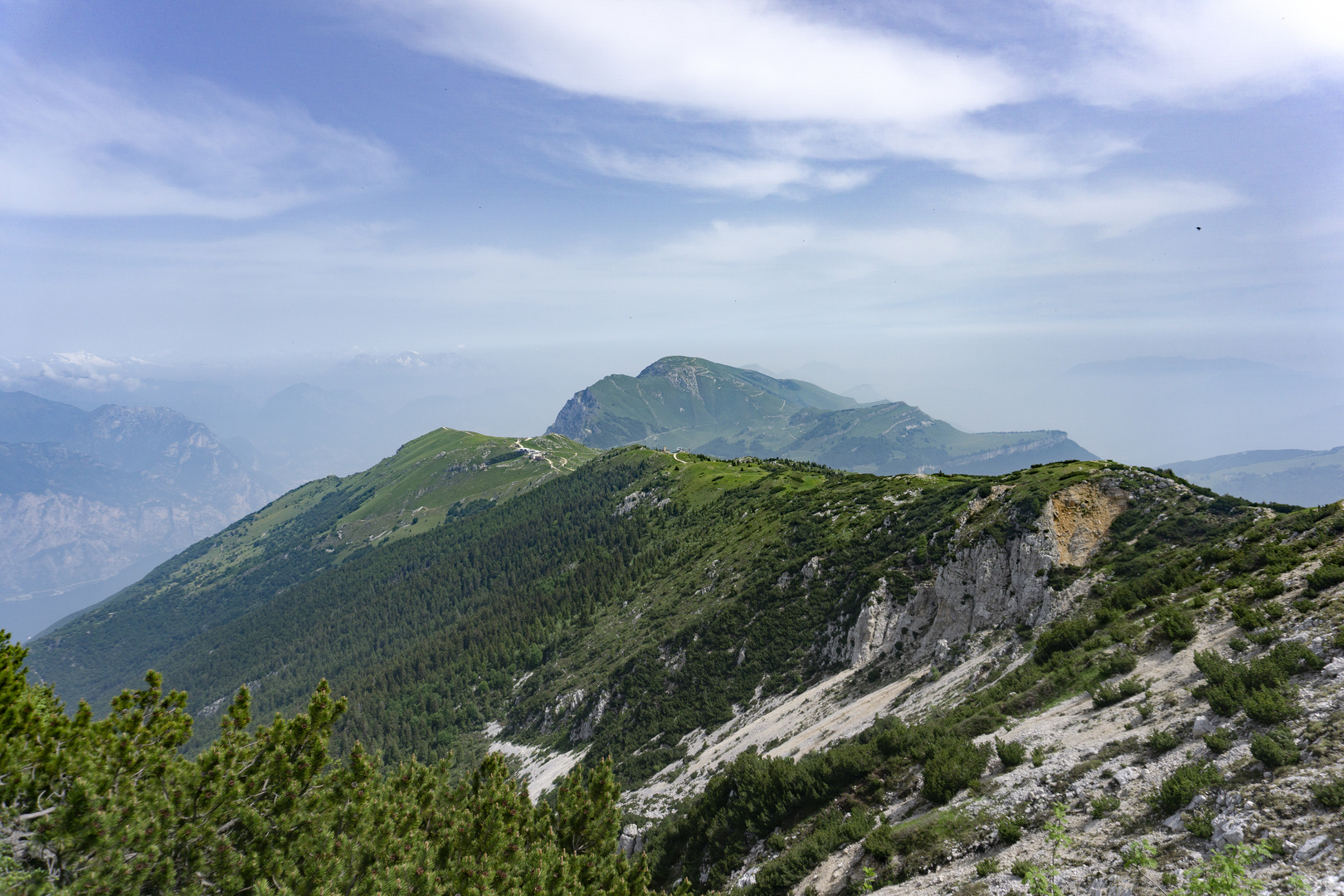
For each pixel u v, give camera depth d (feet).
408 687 517.96
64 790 49.55
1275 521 119.24
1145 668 84.38
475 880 63.82
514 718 400.67
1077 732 75.66
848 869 73.20
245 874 51.39
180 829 50.60
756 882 81.61
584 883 78.33
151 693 61.77
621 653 366.84
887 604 215.72
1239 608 79.56
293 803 57.62
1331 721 51.31
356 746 67.56
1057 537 185.26
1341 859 38.37
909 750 92.27
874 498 327.88
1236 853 42.09
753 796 103.30
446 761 90.84
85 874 44.11
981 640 168.86
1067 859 54.03
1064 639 114.52
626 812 177.37
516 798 85.97
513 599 615.57
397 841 62.39
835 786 94.58
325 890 52.75
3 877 42.70
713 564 391.65
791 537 339.57
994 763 77.77
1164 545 167.53
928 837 68.74
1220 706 61.52
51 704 56.34
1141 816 54.54
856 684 193.98
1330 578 77.61
